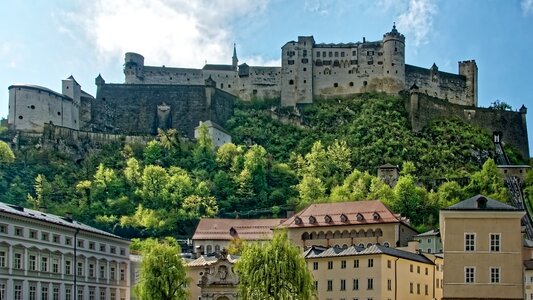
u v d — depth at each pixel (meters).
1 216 135.38
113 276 170.75
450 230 113.94
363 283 160.25
